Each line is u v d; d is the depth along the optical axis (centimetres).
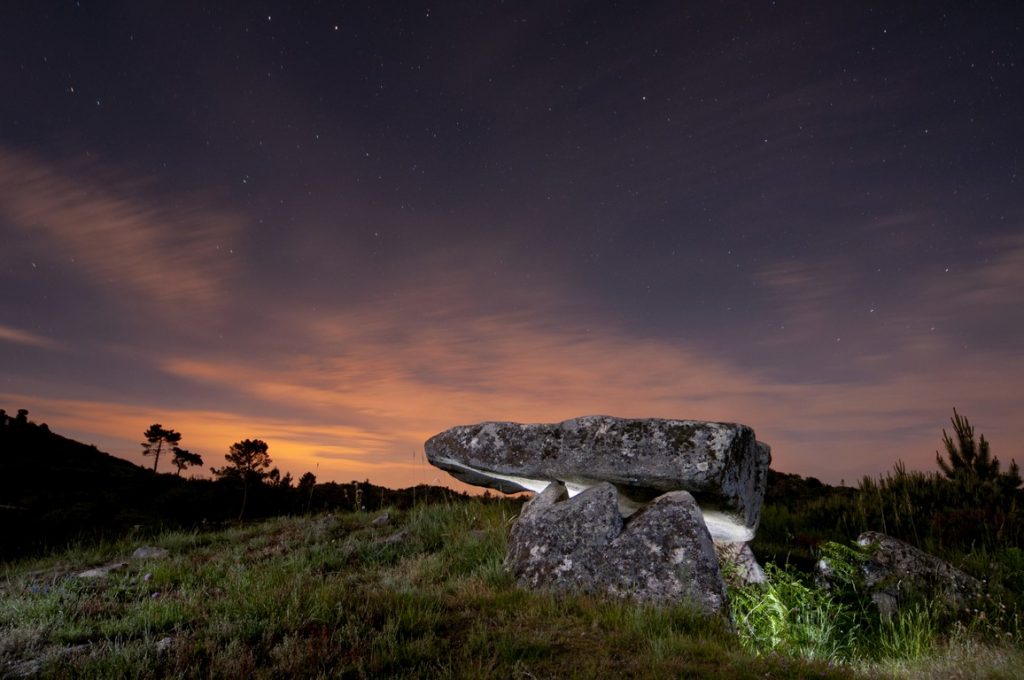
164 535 1284
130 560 1072
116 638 574
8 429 3056
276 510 1912
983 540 1041
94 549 1198
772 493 1777
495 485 1030
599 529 748
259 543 1125
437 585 782
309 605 614
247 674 454
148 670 465
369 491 2061
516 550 797
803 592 728
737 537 913
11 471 2161
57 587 859
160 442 3038
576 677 459
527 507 868
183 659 480
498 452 922
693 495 812
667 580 683
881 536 859
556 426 905
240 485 2019
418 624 564
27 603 722
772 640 621
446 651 510
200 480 2584
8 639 564
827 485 1902
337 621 555
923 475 1410
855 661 608
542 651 511
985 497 1234
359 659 471
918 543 1093
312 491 2112
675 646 527
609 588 695
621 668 484
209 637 532
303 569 906
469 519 1133
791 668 507
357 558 977
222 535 1250
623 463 830
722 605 652
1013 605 741
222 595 764
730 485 800
